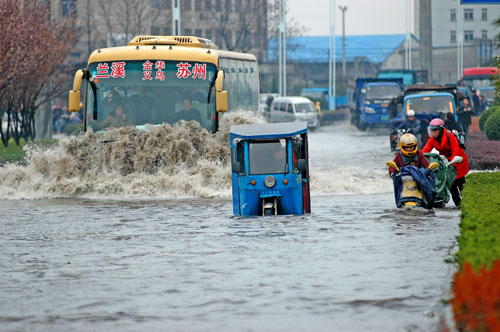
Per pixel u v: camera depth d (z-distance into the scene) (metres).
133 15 155.25
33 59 65.12
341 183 40.09
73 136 41.72
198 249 22.44
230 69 51.22
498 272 12.03
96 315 15.35
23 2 70.81
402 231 24.73
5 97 66.25
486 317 10.80
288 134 29.97
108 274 19.17
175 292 17.11
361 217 28.44
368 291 16.73
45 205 35.22
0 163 52.12
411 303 15.66
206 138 41.88
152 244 23.52
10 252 22.48
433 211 29.78
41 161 40.78
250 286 17.50
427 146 31.25
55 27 76.62
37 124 78.06
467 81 153.12
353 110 125.38
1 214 31.70
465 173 30.98
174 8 108.88
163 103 44.50
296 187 29.97
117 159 41.16
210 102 44.81
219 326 14.41
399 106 107.31
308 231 25.34
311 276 18.36
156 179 39.75
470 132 93.75
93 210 32.88
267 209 29.83
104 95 44.66
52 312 15.64
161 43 48.28
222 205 34.22
